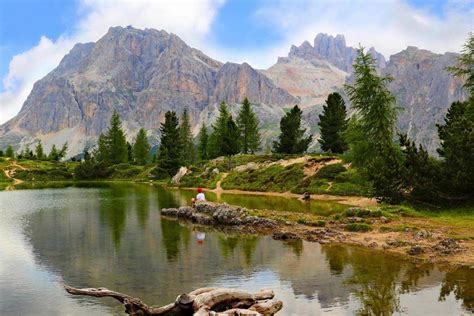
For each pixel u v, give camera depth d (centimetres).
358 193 5531
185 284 1808
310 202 5200
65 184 11156
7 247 2641
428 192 3738
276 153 11412
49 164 15525
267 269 2038
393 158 4081
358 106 5600
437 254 2219
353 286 1719
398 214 3484
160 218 4050
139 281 1861
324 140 10169
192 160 16450
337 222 3284
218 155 12850
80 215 4297
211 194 6962
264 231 3225
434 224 3031
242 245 2670
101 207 5072
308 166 7262
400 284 1734
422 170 3853
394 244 2494
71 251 2512
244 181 7981
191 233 3172
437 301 1516
